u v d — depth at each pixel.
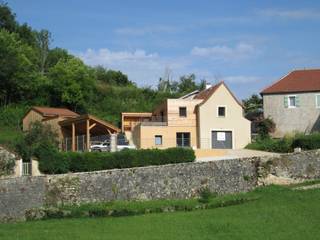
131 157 47.53
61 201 40.94
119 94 104.06
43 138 53.81
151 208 41.56
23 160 46.56
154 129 68.38
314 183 50.31
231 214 39.16
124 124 79.62
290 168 50.34
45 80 90.00
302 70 75.19
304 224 35.66
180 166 46.19
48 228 34.62
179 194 45.62
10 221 37.97
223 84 70.19
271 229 34.22
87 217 39.38
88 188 42.22
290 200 43.66
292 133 67.75
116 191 43.28
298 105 71.56
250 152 62.16
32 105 87.56
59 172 45.62
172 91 122.75
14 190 38.72
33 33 112.31
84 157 46.19
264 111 73.56
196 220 37.03
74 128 59.72
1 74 84.44
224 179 47.69
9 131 75.94
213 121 69.06
